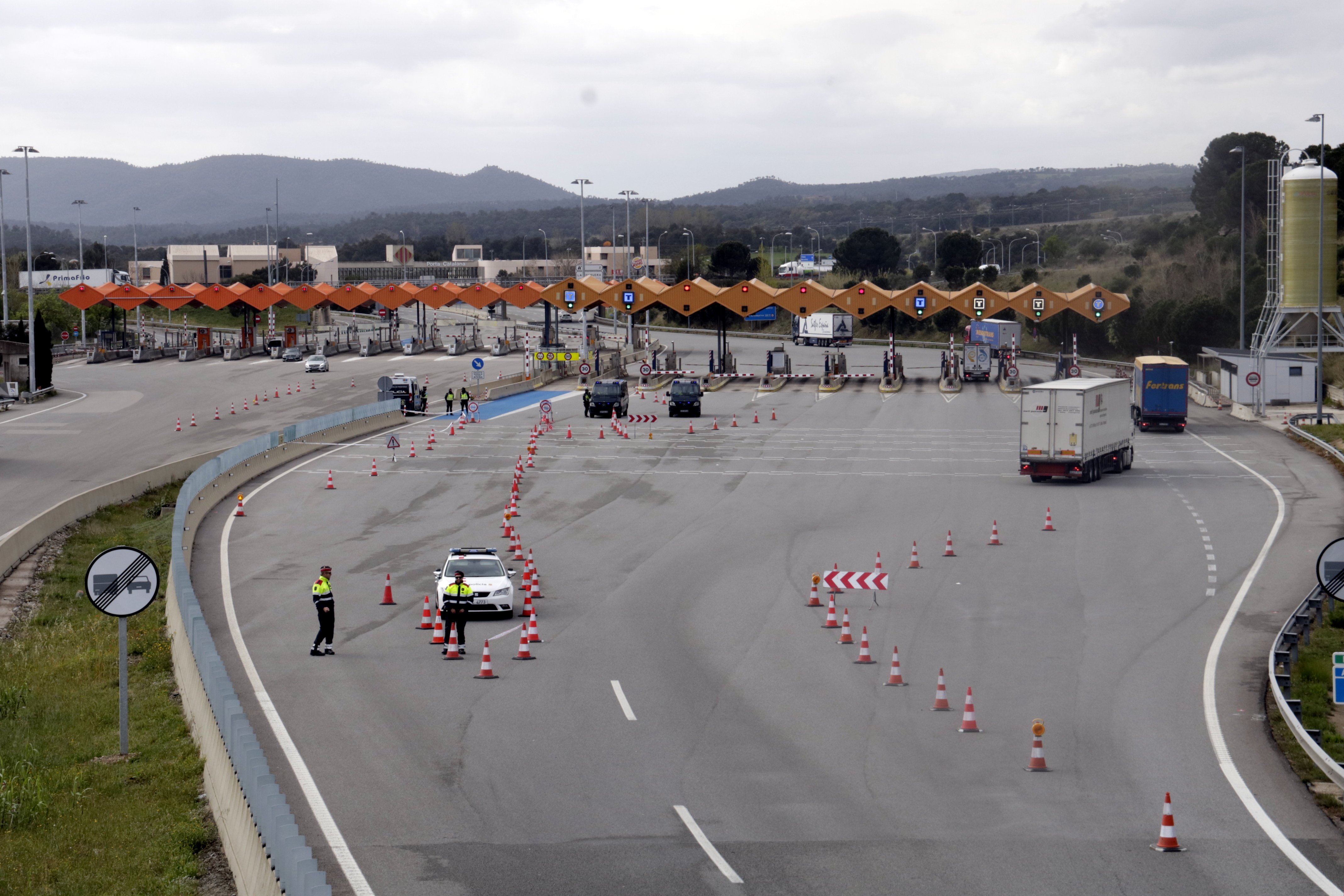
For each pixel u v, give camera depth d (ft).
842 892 74.84
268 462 284.61
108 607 103.86
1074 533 208.33
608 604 158.71
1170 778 96.17
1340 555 103.14
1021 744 104.12
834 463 294.66
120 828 88.99
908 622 148.97
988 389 487.20
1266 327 433.07
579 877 77.20
